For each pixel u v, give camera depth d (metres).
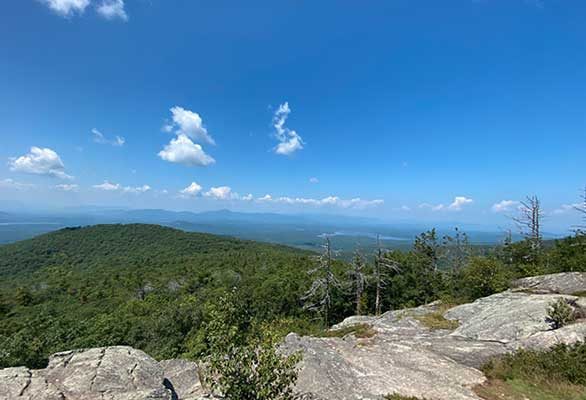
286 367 7.84
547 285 22.25
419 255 50.97
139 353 10.74
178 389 11.33
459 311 21.17
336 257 42.72
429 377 12.59
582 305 16.28
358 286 42.72
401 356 14.61
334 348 15.62
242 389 7.53
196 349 36.22
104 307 61.19
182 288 68.88
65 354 10.40
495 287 24.52
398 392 11.50
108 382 8.82
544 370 12.21
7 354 24.58
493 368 13.10
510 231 38.56
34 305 61.88
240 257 88.94
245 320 8.40
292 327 40.81
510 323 16.22
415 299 48.44
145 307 58.44
